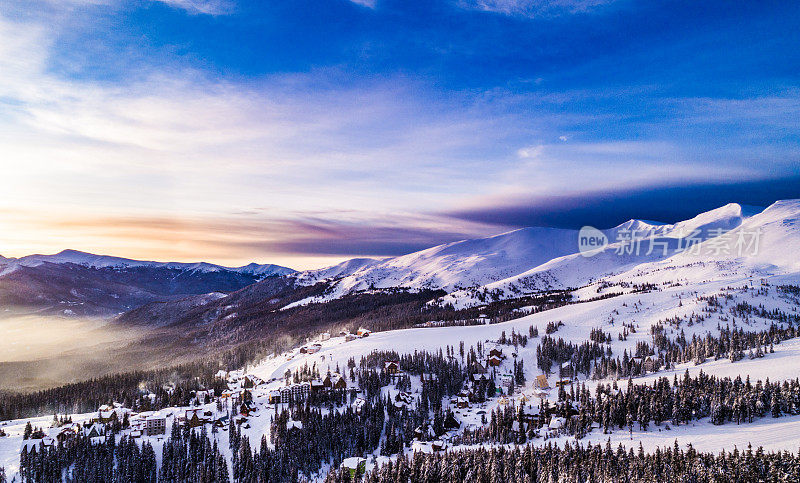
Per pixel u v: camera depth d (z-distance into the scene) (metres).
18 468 159.25
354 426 183.25
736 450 108.62
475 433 176.88
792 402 145.25
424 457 143.00
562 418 174.88
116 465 163.00
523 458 132.62
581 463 124.62
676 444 120.75
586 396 184.75
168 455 168.12
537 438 166.75
